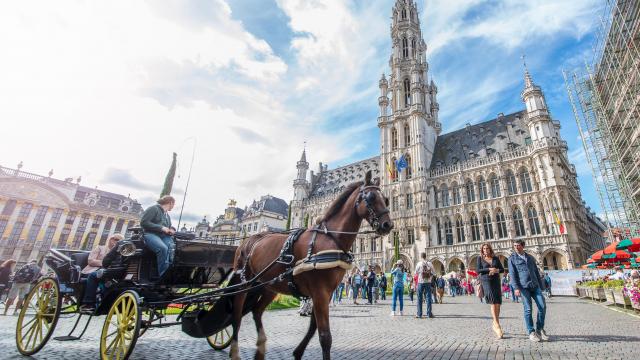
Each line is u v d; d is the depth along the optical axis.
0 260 58.03
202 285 7.26
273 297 6.25
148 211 6.62
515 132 50.53
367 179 5.46
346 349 7.32
